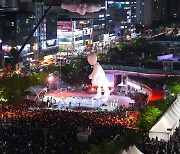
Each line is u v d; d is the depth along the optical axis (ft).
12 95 510.58
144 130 383.65
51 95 614.75
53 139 321.11
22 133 337.52
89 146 292.61
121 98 603.26
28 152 291.99
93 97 574.97
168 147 331.16
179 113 443.32
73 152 288.71
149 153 315.37
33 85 566.36
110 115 442.91
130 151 287.48
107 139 311.06
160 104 446.60
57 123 373.81
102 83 573.74
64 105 540.52
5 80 514.27
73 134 338.34
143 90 644.27
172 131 383.86
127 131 333.01
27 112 433.07
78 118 403.95
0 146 302.45
